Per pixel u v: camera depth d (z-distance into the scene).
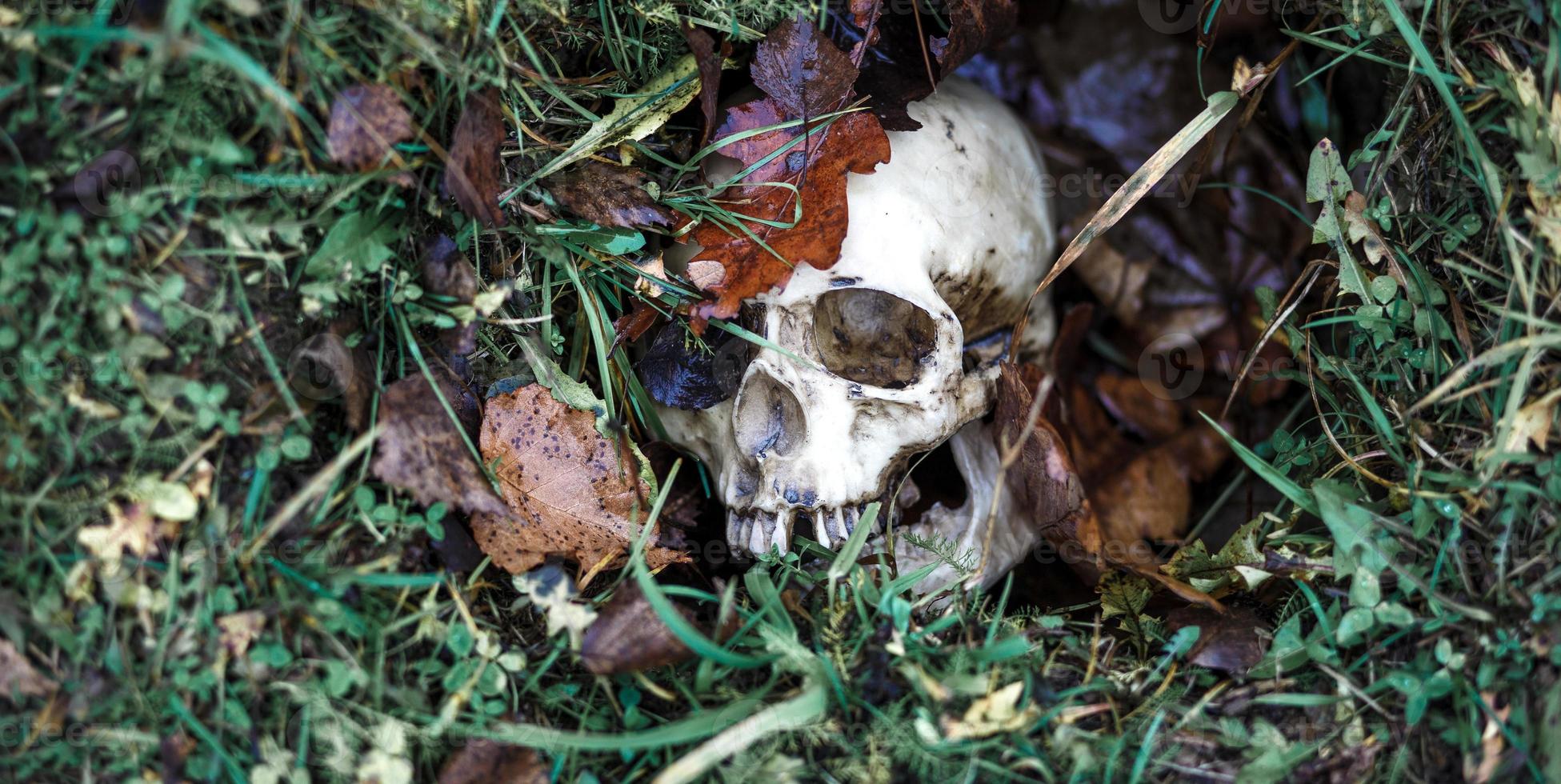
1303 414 0.74
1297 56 0.72
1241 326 0.77
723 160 0.65
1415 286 0.63
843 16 0.64
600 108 0.64
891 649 0.59
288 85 0.57
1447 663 0.59
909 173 0.65
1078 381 0.78
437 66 0.58
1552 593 0.59
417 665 0.59
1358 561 0.60
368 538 0.59
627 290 0.64
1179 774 0.59
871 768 0.58
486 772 0.58
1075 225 0.79
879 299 0.65
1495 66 0.61
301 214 0.58
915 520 0.68
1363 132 0.72
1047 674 0.61
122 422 0.56
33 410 0.56
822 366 0.63
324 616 0.58
